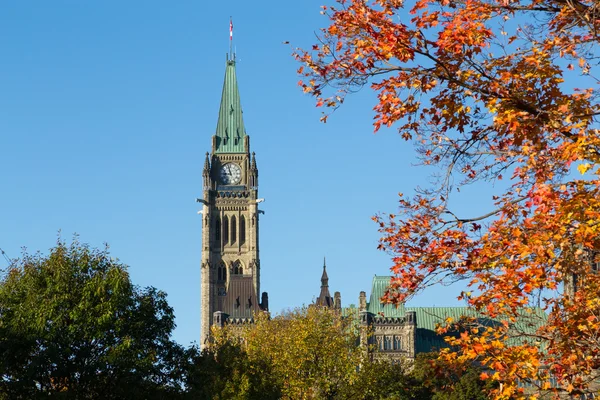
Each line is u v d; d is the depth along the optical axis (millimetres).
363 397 110500
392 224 28766
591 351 27453
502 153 28406
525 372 26672
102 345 81312
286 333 123438
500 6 27328
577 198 25656
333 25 27312
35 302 80812
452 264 27469
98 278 81438
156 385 85062
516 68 27438
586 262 27109
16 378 79500
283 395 109188
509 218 27500
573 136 26547
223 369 103812
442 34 26500
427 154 28891
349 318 124812
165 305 87938
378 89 27328
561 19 27734
